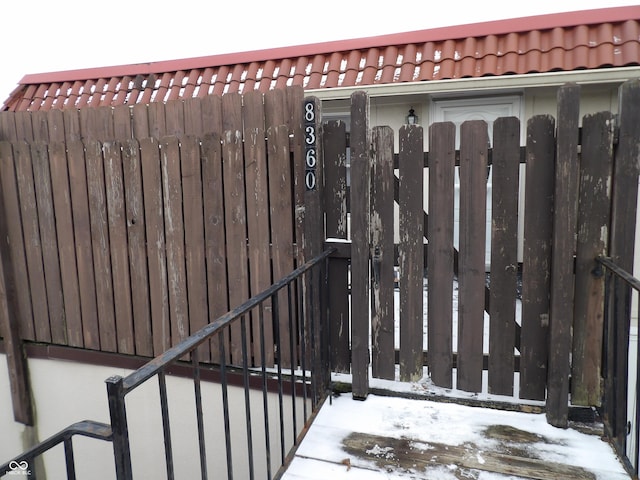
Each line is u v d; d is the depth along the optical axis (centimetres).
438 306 259
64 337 363
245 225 301
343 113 528
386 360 274
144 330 338
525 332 245
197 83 564
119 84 601
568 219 221
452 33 491
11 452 399
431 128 246
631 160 215
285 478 200
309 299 262
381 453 216
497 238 243
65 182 342
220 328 150
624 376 207
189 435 334
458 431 233
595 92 440
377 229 263
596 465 203
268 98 284
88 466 377
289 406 301
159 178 316
